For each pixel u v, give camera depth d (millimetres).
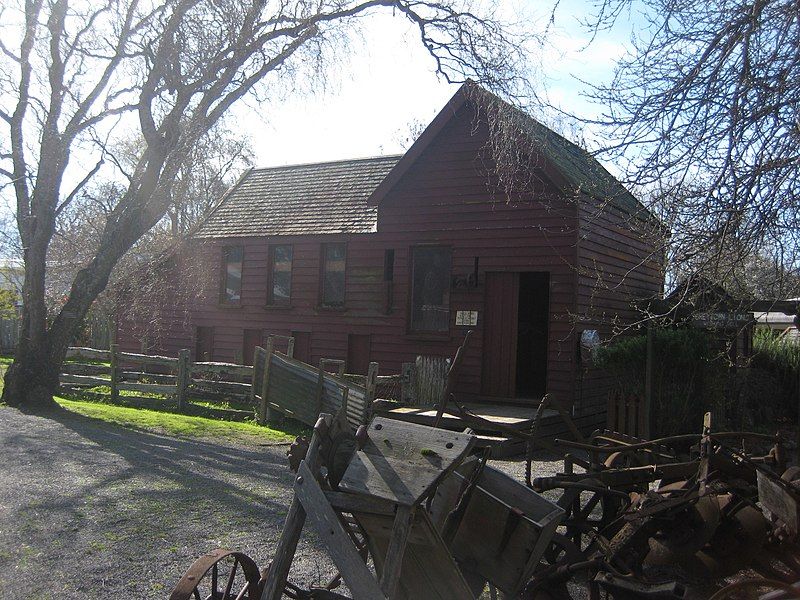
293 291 18891
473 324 15586
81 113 14547
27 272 14305
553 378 14422
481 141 15703
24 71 14672
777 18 6320
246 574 4316
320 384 13422
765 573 5102
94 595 4934
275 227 19500
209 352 20531
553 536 4906
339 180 20562
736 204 6152
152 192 14789
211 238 20484
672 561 5113
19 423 11820
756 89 6215
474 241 15695
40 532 6172
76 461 9023
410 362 16297
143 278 21859
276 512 7199
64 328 14297
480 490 4430
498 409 14023
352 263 17703
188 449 10469
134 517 6750
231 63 14406
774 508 4695
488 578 4398
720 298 7375
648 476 5309
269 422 14125
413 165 16625
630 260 16734
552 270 14664
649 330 12789
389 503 3547
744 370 14883
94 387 16781
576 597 5453
